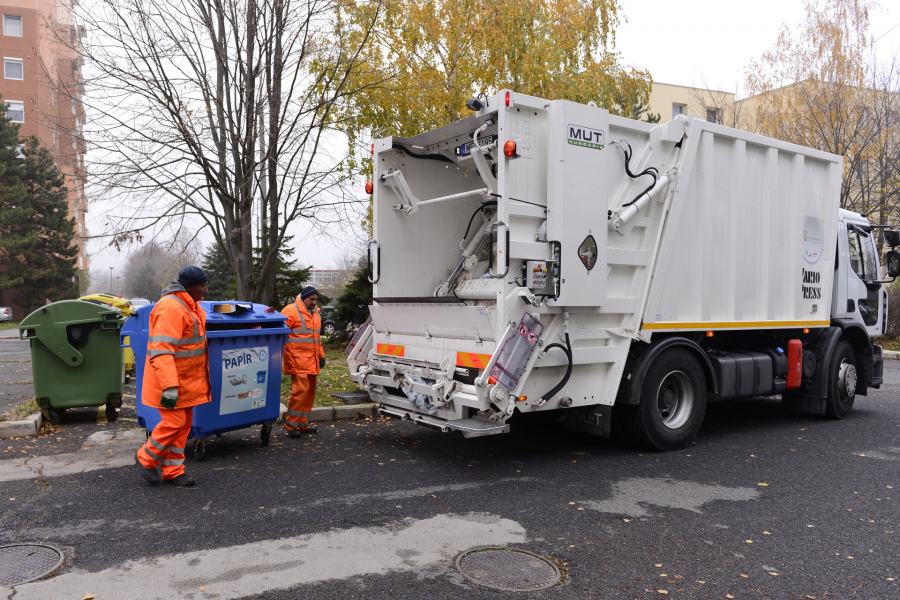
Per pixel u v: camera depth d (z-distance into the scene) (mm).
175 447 4996
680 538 3980
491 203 7074
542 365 5488
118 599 3072
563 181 5379
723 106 20844
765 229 7211
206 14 9461
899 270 8773
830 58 17938
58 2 10273
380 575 3387
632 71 15688
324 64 10664
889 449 6469
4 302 41562
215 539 3865
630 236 6047
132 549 3693
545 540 3920
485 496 4801
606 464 5805
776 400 9789
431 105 12977
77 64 9672
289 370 6688
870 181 17844
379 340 6871
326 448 6324
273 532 3996
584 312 5730
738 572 3490
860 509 4578
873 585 3354
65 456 5863
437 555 3664
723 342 7332
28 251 37688
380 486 5035
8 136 37000
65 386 7137
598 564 3568
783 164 7477
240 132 9852
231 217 10664
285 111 9977
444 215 7047
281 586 3244
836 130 17297
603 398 5977
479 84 13289
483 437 6902
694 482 5238
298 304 6723
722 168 6754
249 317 6164
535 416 7043
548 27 13953
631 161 6016
